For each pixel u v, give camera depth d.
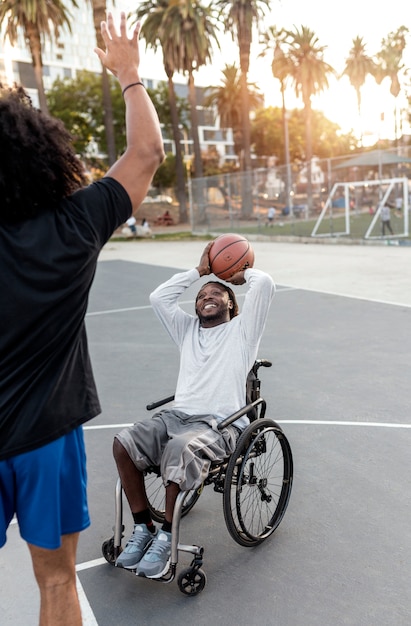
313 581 2.85
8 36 34.75
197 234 32.84
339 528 3.31
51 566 1.81
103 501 3.77
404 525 3.31
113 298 12.18
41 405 1.66
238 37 36.78
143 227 33.78
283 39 53.00
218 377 3.09
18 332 1.60
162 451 2.93
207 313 3.18
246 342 3.13
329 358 6.88
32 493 1.71
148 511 2.95
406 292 10.87
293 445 4.48
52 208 1.67
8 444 1.63
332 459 4.20
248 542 3.10
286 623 2.56
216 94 62.16
